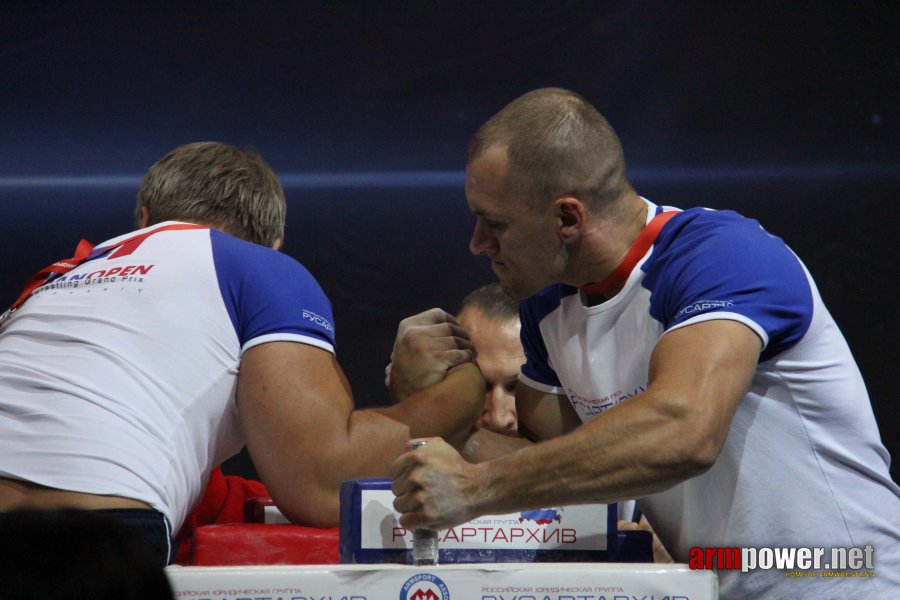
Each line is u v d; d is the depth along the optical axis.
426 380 6.60
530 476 4.76
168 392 5.69
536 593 4.46
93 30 12.97
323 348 5.99
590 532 5.17
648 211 6.02
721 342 5.05
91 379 5.61
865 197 12.89
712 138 13.05
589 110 5.94
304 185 13.06
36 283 6.57
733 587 5.67
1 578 2.58
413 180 13.11
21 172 12.84
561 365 6.54
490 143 5.83
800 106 12.99
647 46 13.12
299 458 5.73
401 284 12.97
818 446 5.63
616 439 4.73
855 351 12.72
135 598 2.64
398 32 13.15
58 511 2.79
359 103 13.12
